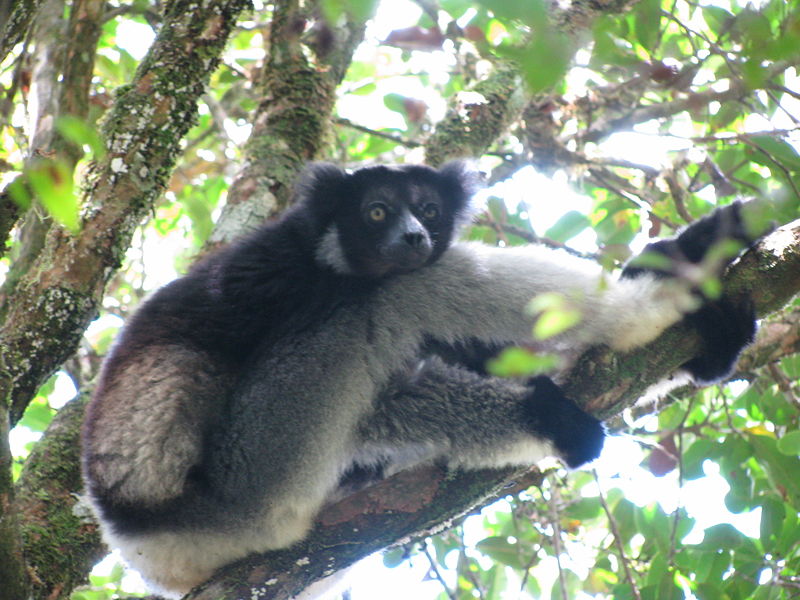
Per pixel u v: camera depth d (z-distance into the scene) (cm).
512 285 692
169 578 700
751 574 854
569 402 638
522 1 254
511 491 767
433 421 662
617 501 1005
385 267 721
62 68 886
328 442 669
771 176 1070
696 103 819
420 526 641
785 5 554
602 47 355
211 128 1284
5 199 601
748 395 1034
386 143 1328
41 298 729
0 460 502
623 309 638
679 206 1060
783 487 929
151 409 680
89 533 746
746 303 623
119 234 754
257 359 707
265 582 645
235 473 671
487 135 1002
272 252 757
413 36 863
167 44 820
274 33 1052
